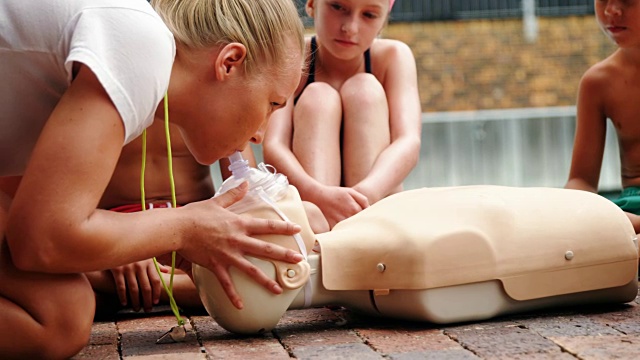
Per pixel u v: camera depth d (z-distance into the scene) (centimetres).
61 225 171
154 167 264
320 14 304
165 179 266
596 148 330
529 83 1023
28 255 174
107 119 173
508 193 225
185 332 209
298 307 212
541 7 1045
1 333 182
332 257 211
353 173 296
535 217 218
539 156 780
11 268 183
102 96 173
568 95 1015
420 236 207
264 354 189
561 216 221
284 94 199
